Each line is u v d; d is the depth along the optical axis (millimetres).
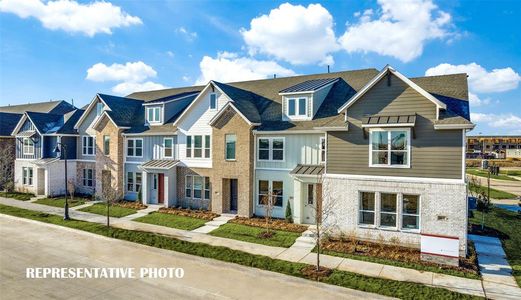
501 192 37125
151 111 30156
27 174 35094
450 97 18453
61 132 33062
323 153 21609
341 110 18281
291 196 22422
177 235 19281
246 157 23266
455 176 15805
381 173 17391
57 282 12867
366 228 17562
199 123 26234
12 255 15984
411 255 15508
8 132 38312
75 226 21266
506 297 11562
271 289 12281
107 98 31922
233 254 15789
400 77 16969
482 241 18016
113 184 30047
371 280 12836
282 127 22859
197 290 12203
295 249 16750
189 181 26859
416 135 16672
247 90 29703
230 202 25297
